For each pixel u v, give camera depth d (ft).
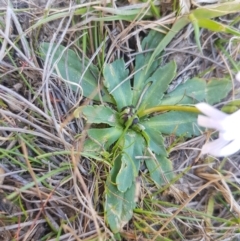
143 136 0.41
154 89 0.42
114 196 0.39
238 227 0.41
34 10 0.40
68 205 0.38
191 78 0.44
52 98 0.39
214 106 0.44
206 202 0.44
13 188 0.36
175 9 0.42
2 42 0.38
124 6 0.41
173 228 0.41
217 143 0.32
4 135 0.38
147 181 0.41
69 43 0.40
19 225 0.36
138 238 0.39
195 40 0.44
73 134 0.39
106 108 0.40
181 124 0.42
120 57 0.42
